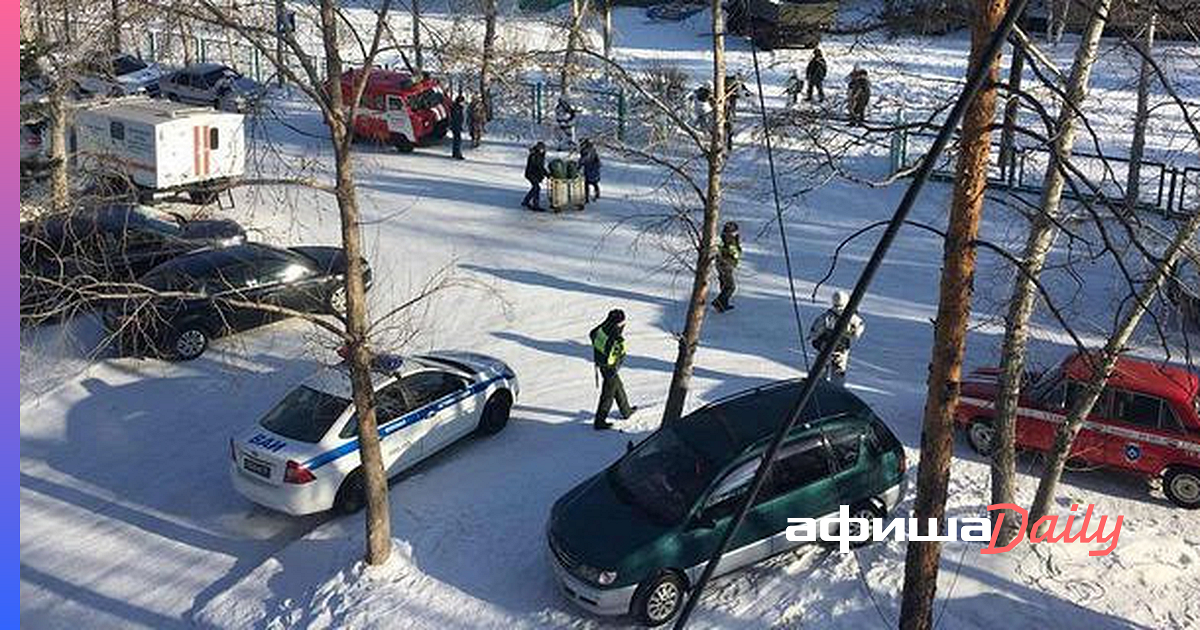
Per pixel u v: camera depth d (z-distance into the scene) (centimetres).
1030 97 841
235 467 1395
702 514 1123
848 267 2144
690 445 1189
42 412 1677
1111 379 1320
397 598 1191
